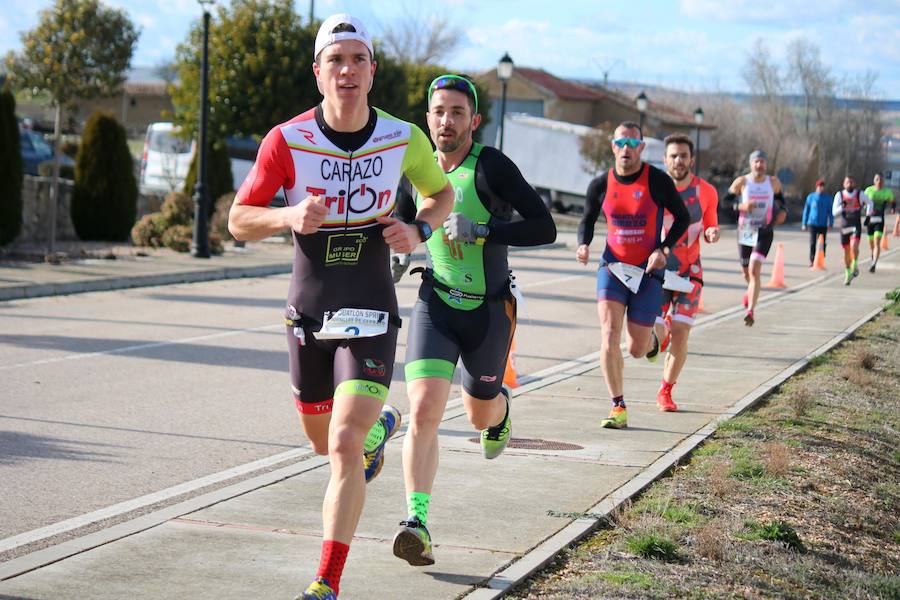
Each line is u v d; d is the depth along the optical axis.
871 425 8.99
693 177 9.51
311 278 4.65
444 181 4.97
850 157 94.38
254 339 13.31
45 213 26.92
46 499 6.44
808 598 4.95
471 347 5.63
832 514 6.33
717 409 9.24
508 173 5.63
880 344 13.95
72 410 8.97
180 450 7.75
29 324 13.99
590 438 8.01
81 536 5.64
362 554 5.27
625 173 8.27
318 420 4.95
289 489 6.46
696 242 9.38
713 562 5.27
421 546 4.91
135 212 28.52
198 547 5.34
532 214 5.55
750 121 86.31
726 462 7.23
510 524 5.77
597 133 51.81
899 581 5.26
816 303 19.08
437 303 5.58
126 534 5.52
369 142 4.61
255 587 4.81
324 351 4.74
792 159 86.50
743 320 16.20
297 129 4.57
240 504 6.12
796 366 11.62
